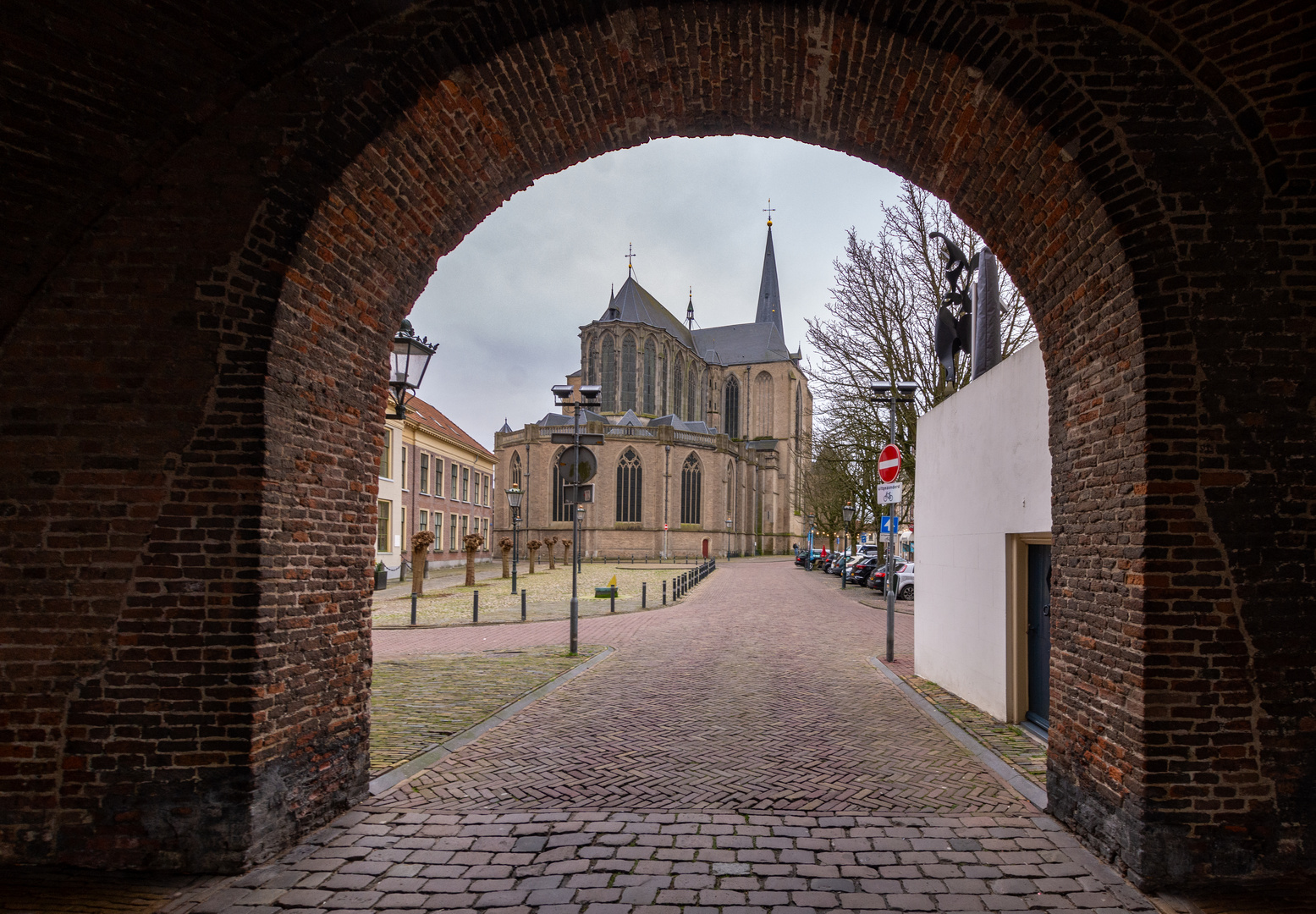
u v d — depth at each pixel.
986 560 7.64
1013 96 4.48
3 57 3.79
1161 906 3.73
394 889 3.82
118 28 3.87
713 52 5.13
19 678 4.25
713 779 5.52
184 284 4.38
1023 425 6.68
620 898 3.70
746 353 86.00
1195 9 4.03
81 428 4.35
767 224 90.75
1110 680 4.43
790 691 8.84
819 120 5.87
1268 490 4.13
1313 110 4.07
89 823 4.18
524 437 59.81
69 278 4.40
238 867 4.08
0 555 4.30
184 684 4.22
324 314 4.91
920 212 17.55
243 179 4.41
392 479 32.59
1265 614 4.08
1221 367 4.18
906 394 15.26
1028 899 3.77
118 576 4.29
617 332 68.19
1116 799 4.25
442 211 5.69
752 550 74.25
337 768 4.95
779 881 3.89
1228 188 4.23
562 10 4.64
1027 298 5.68
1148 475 4.16
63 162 4.18
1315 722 4.05
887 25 4.58
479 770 5.74
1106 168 4.31
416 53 4.55
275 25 4.21
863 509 28.97
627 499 59.91
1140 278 4.25
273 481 4.41
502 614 18.00
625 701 8.27
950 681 8.70
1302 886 3.95
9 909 3.64
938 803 5.09
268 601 4.35
